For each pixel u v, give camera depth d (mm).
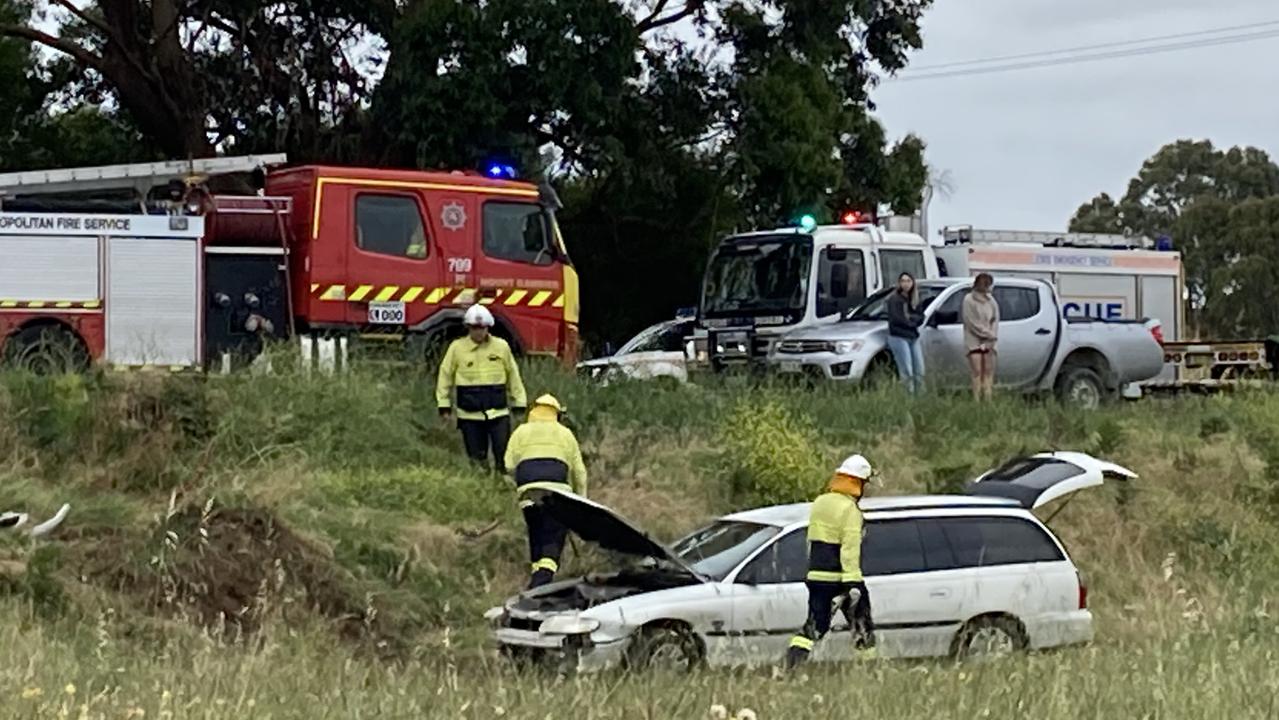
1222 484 20406
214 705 9430
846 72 35312
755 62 33344
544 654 12961
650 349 27391
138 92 32188
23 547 14047
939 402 21141
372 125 32250
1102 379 23953
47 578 13539
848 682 10930
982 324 21938
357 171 20438
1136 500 19531
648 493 17859
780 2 33250
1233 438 21656
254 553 14477
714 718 9094
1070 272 28531
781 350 22625
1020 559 14570
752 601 13445
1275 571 18875
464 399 17438
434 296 20594
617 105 31031
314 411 17797
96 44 34531
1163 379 29297
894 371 22312
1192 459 20688
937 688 10500
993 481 16766
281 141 33031
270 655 11719
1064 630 14500
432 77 29953
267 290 20016
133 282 19266
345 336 20234
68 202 19484
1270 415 22469
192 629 13023
